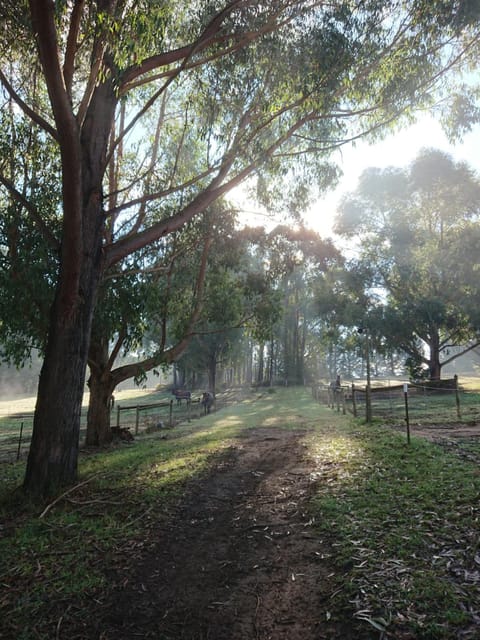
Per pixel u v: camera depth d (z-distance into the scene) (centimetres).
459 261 3384
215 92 1062
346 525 521
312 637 335
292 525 556
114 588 416
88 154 873
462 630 313
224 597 399
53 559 481
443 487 625
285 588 407
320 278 3962
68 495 736
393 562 420
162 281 1573
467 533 464
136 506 658
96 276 859
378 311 3659
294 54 949
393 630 323
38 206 1090
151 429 2008
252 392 5066
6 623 365
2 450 1647
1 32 841
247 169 1031
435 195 3825
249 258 1798
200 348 4584
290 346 6625
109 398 1588
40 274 1055
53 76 654
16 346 1246
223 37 921
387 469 766
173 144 1503
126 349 1492
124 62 761
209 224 1467
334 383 3316
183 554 491
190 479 814
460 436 1088
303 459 936
